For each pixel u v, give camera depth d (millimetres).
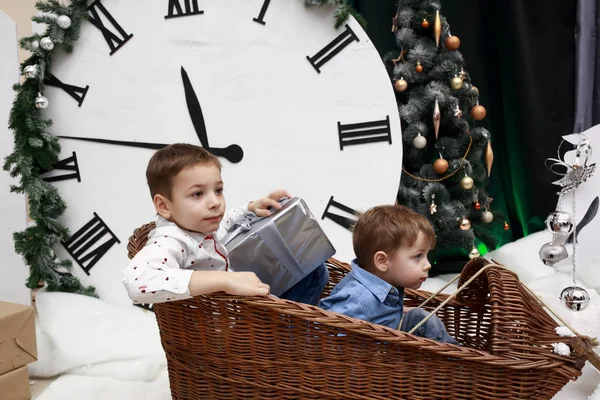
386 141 1896
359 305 1237
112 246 1990
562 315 1634
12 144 1922
